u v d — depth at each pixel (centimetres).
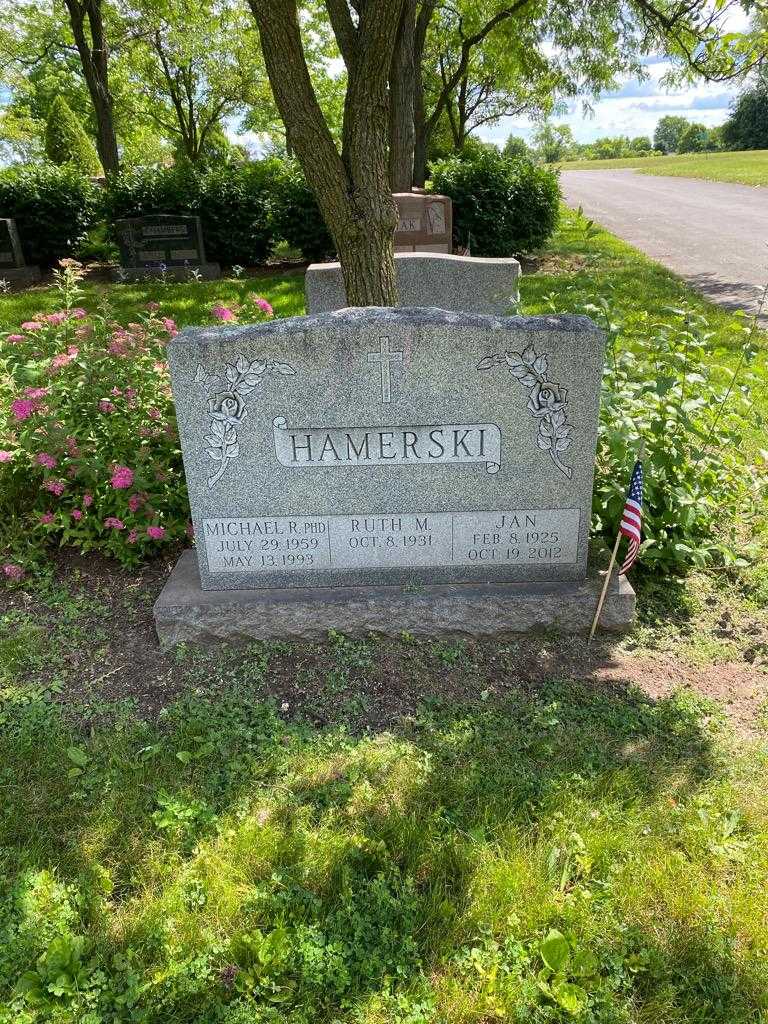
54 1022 237
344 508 407
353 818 305
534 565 421
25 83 3114
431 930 261
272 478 401
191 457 396
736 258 1540
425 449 395
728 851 288
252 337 373
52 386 503
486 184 1501
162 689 384
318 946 255
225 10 2472
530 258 1595
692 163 4706
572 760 333
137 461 475
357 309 383
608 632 418
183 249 1522
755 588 456
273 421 388
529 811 307
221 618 407
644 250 1683
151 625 431
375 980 246
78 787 325
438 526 412
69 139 2916
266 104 2983
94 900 273
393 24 448
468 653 404
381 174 507
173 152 3647
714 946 255
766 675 388
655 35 984
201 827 303
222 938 261
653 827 298
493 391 383
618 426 427
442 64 2423
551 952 251
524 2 1711
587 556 434
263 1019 236
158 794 315
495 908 266
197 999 242
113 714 366
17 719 363
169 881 280
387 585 423
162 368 522
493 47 2044
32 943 259
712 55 616
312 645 410
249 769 331
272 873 279
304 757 337
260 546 416
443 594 412
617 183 3666
